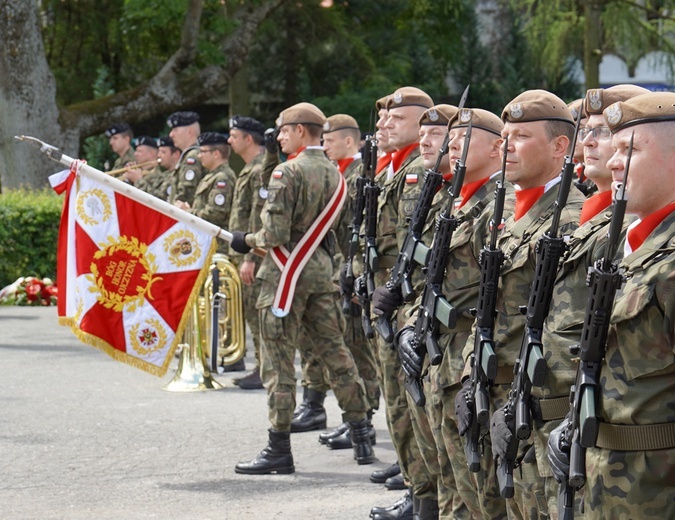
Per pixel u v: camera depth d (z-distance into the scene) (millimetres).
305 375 11391
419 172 7902
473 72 36906
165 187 17672
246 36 31562
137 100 30203
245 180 13500
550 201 5566
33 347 16484
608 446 4270
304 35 34938
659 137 4199
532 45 28328
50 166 28531
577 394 4305
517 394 5047
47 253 22922
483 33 37875
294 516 8219
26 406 12359
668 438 4152
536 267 4941
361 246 8992
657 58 29031
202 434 11008
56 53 36781
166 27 33875
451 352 6285
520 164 5605
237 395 13070
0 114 28297
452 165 6719
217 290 13289
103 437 10883
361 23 36531
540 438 5047
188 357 13547
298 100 35188
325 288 9766
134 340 10109
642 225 4281
